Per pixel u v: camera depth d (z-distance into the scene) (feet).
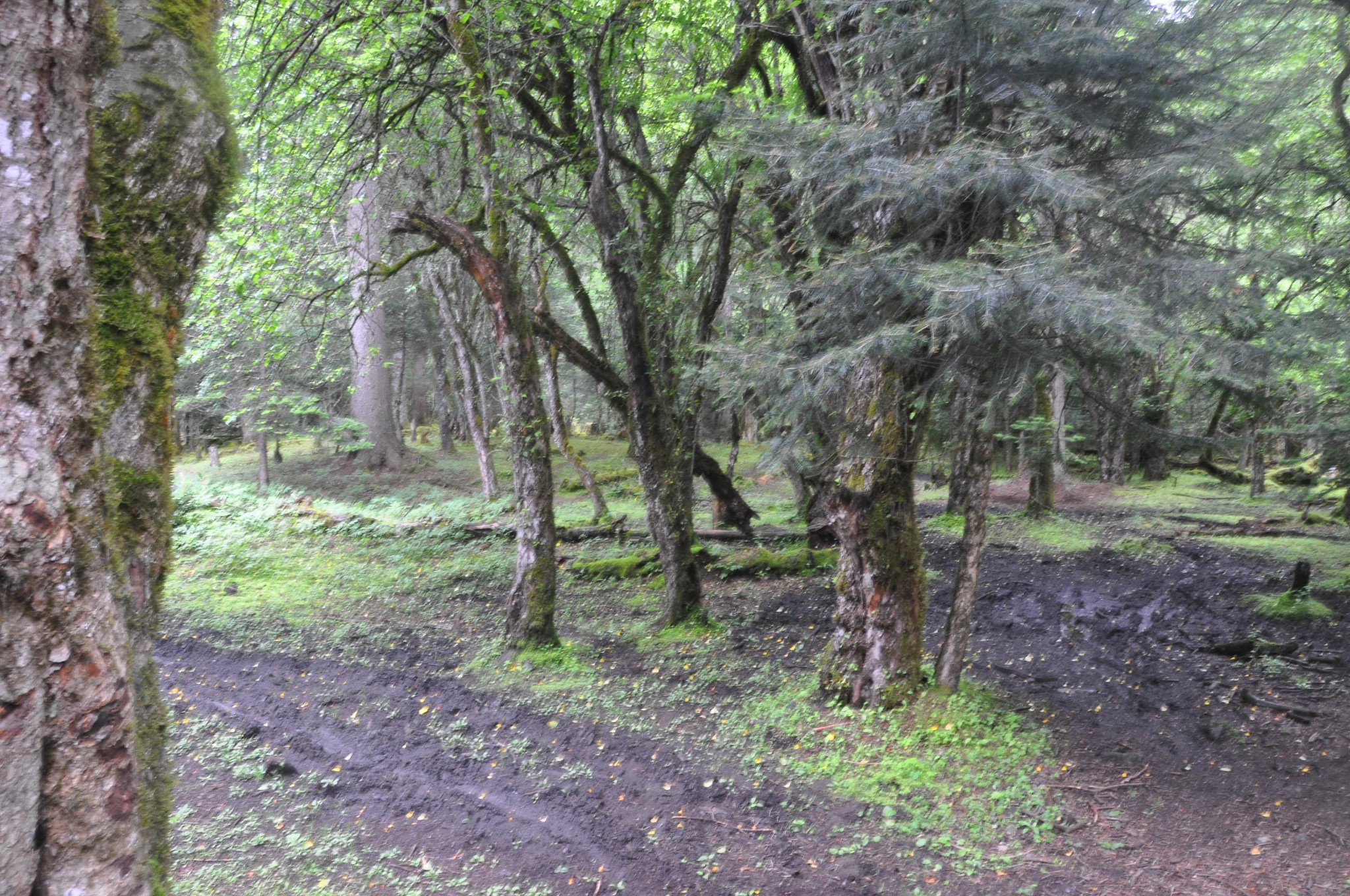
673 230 30.27
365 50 30.35
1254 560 40.75
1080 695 23.91
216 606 32.99
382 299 51.37
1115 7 16.21
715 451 91.66
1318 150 22.03
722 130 18.78
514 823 16.96
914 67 17.47
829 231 19.20
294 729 21.45
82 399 5.08
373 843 16.05
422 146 32.01
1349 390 26.48
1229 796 17.74
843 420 20.49
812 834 16.39
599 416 112.78
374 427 77.10
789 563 39.96
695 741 20.63
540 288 37.40
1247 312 16.01
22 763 4.68
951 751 19.38
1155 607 33.53
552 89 29.71
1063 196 14.79
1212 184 17.62
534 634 26.78
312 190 27.78
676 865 15.38
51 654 4.80
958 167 15.05
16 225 4.70
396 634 29.89
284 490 60.03
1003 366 16.16
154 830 6.22
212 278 27.30
